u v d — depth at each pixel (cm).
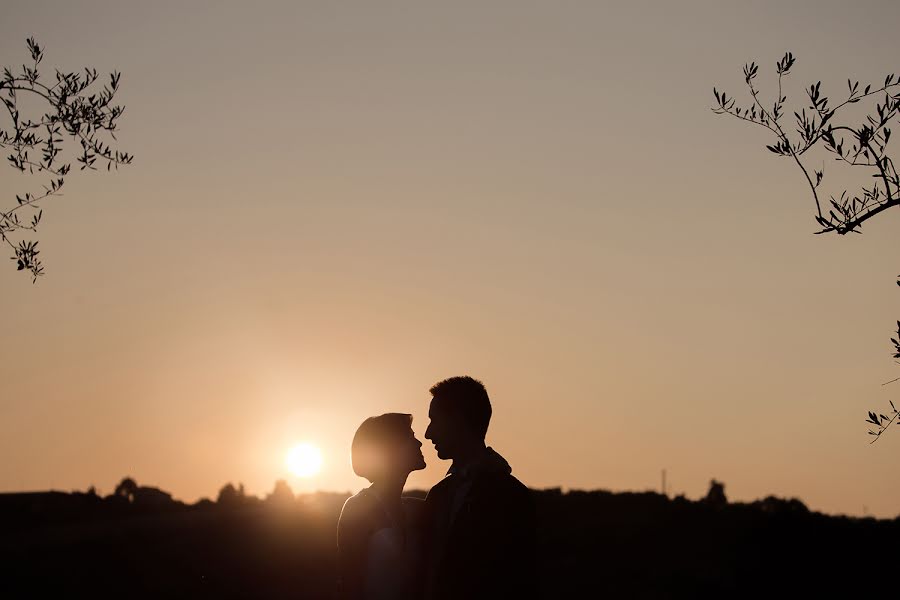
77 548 5772
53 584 4766
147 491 9600
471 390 775
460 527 729
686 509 6825
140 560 5322
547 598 4325
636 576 4738
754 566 4962
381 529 753
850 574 4838
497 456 764
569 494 7656
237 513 7762
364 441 774
